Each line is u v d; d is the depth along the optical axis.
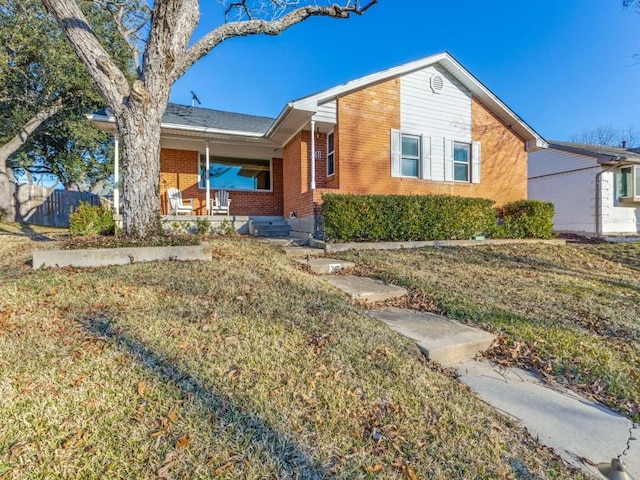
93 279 4.12
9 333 2.76
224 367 2.45
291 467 1.67
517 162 11.49
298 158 10.09
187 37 5.56
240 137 10.57
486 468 1.82
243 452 1.73
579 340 3.59
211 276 4.51
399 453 1.84
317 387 2.32
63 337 2.71
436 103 10.27
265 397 2.16
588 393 2.79
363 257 6.96
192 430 1.84
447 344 3.21
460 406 2.36
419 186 10.04
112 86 5.32
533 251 8.58
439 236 9.02
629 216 14.60
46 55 12.10
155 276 4.34
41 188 14.60
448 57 10.02
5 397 1.99
